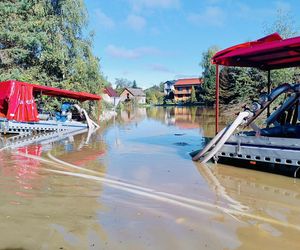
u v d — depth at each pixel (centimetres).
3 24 2083
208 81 5503
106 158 946
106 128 1925
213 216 492
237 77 3003
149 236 421
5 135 1495
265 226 455
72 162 886
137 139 1391
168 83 11781
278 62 1085
